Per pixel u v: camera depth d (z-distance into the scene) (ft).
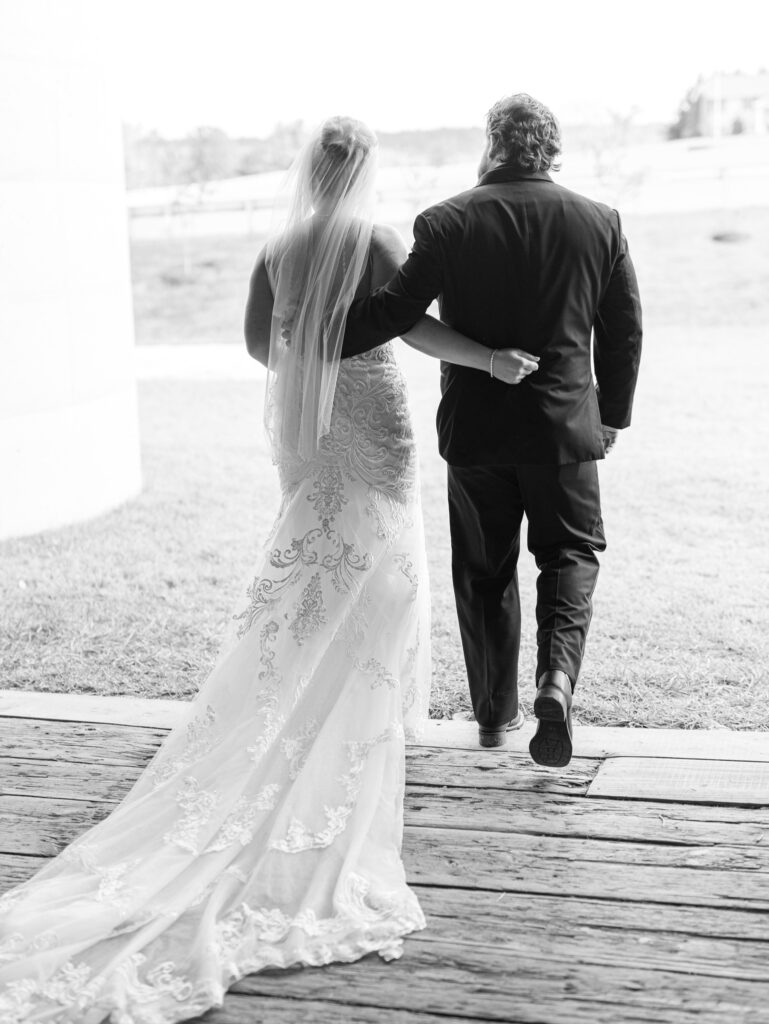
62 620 14.62
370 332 8.55
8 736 10.52
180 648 13.48
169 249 70.23
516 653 9.75
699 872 7.75
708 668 12.23
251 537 18.75
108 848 7.86
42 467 19.12
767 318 44.09
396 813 8.32
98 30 20.15
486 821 8.57
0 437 18.29
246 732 8.57
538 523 8.98
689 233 57.31
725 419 27.78
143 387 37.55
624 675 12.07
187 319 58.59
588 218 8.57
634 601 14.87
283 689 8.66
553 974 6.70
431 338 8.58
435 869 7.92
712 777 9.11
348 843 7.88
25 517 18.90
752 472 22.43
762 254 53.42
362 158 8.64
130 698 11.50
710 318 45.11
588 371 8.78
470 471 9.00
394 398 8.95
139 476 22.21
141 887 7.39
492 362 8.46
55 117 18.86
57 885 7.48
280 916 7.23
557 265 8.49
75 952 6.84
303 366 8.79
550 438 8.57
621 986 6.56
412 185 65.92
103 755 10.07
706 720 10.77
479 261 8.47
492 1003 6.45
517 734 10.19
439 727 10.38
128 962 6.70
